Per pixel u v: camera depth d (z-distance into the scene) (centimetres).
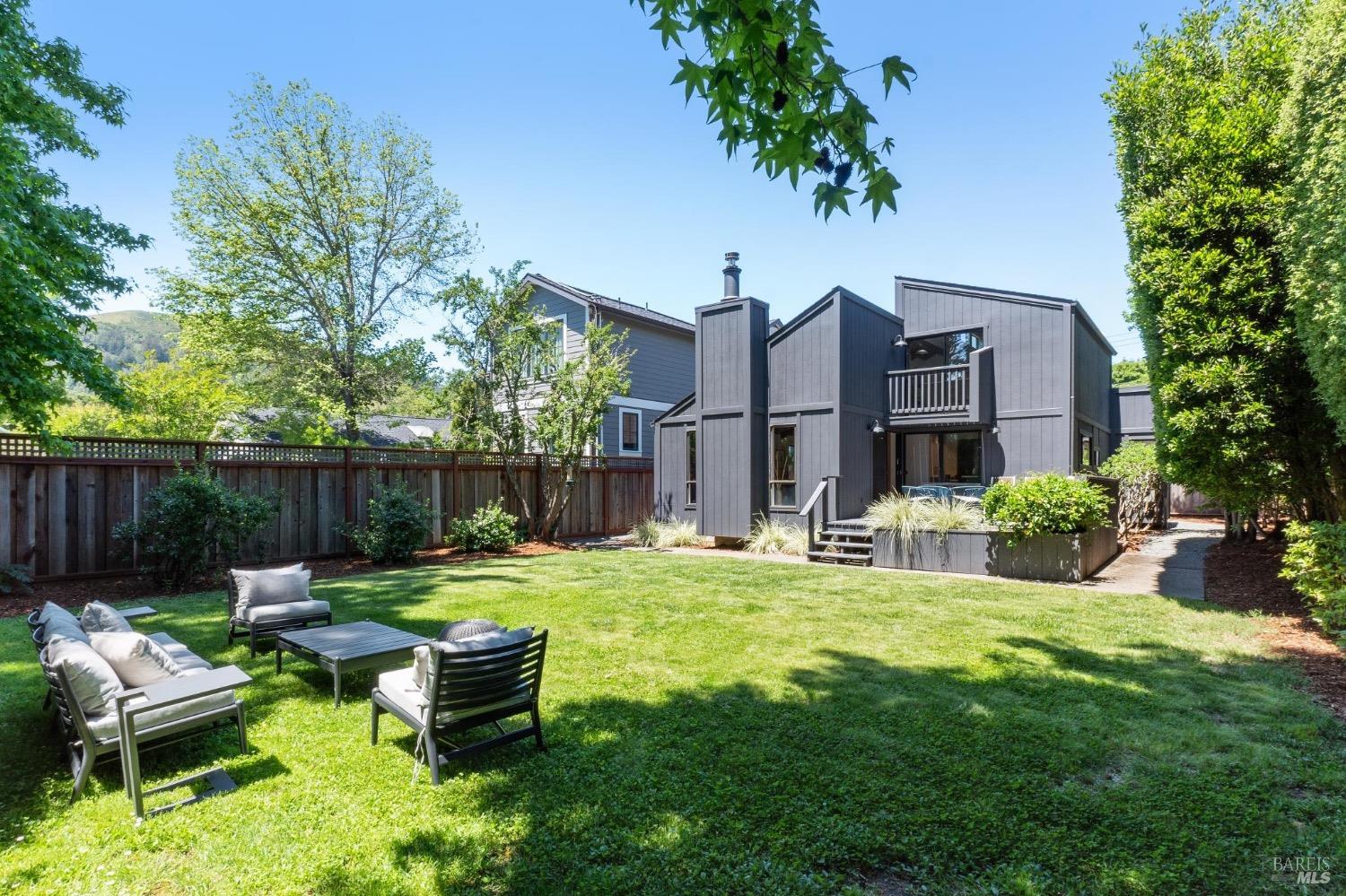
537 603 752
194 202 1858
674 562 1095
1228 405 659
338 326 2020
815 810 300
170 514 859
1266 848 265
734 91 285
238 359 1941
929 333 1432
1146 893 240
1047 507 879
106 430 1677
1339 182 514
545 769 348
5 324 745
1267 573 862
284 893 248
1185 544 1234
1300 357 634
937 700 432
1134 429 1838
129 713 310
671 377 2169
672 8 299
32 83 1002
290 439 1995
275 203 1870
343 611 716
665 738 382
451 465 1352
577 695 454
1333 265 518
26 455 859
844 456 1235
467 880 255
